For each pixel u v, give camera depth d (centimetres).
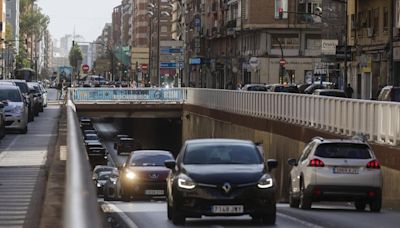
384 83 10856
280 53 16812
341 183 3838
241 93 9494
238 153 3094
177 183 2942
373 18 11456
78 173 1202
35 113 9581
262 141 8175
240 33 18100
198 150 3102
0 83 7231
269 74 16825
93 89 12862
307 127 6606
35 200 2803
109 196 6488
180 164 3058
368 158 3872
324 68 13875
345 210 3978
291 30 16750
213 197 2873
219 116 10362
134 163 5481
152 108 13088
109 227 2928
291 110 7381
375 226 3084
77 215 962
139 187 5250
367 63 11550
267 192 2911
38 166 4094
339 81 13325
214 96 11069
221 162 3053
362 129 5416
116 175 6600
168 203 3159
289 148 7125
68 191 1062
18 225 2212
